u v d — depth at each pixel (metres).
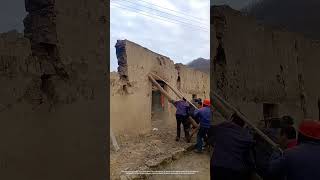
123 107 9.91
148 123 11.62
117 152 8.19
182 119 9.81
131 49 10.30
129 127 10.23
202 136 9.06
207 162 8.15
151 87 11.90
